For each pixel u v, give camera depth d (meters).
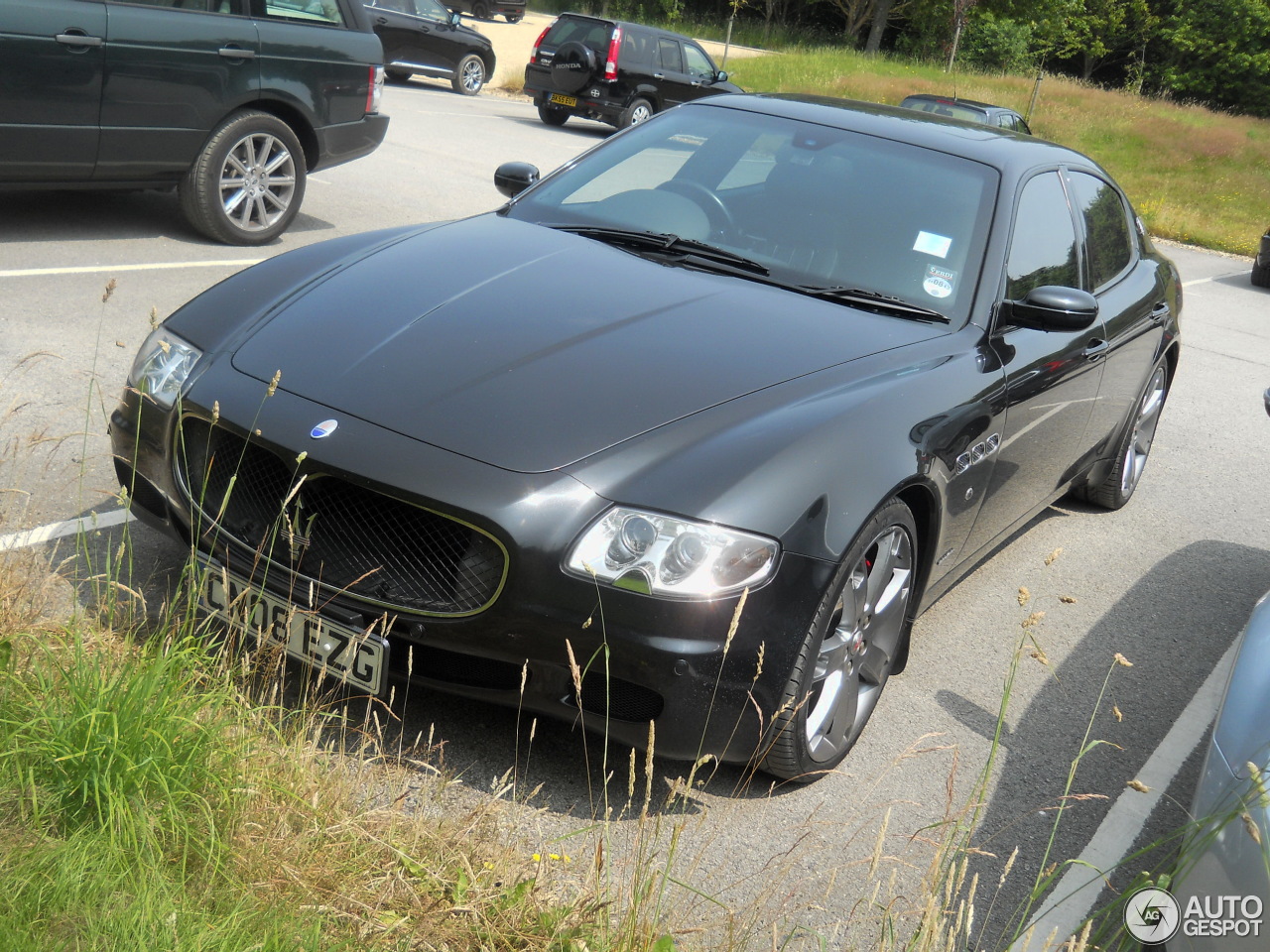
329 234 7.82
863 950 2.38
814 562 2.54
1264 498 6.14
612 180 4.02
